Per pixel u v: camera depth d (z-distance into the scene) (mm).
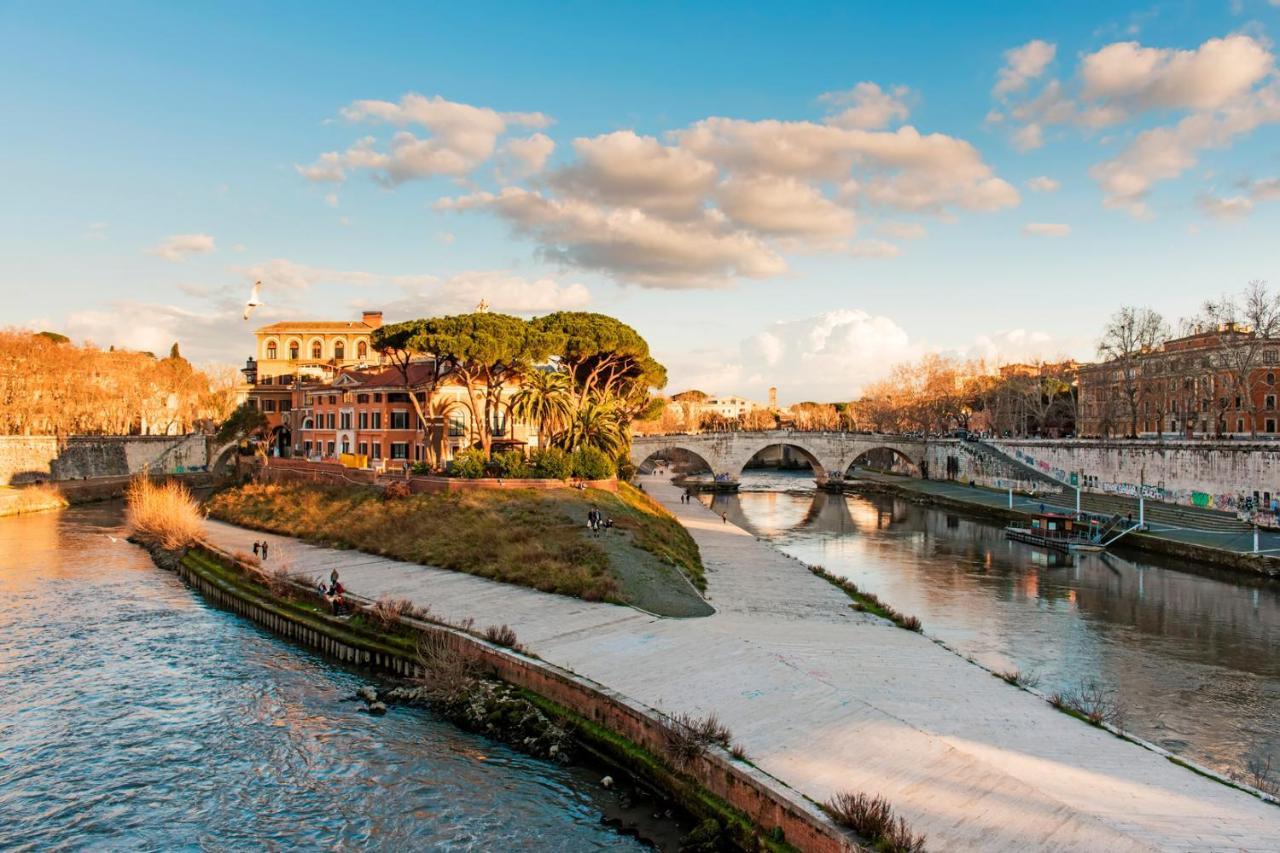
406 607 41219
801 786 20797
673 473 194500
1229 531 72812
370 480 79625
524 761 27344
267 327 135875
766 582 53062
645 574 47094
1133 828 19219
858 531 90500
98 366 137125
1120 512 88500
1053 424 165375
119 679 36938
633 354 90375
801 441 150125
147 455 139125
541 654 33094
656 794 24406
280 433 129875
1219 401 106938
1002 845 18031
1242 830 19625
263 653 40844
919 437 159250
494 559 52656
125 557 68750
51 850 23078
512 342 76875
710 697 27594
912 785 21031
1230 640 43438
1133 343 112375
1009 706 28797
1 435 116125
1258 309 91250
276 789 26312
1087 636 44188
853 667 32094
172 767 28078
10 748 29734
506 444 88438
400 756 28234
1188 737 30109
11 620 47281
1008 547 78000
